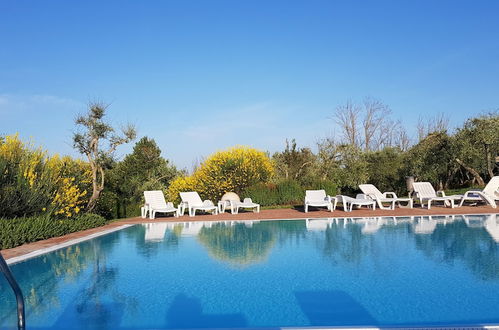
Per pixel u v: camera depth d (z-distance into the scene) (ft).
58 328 12.37
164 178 73.26
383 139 120.47
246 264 21.04
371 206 54.90
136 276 18.86
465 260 20.62
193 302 14.71
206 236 32.09
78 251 25.98
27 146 35.81
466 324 11.55
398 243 26.03
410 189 61.05
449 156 62.03
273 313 13.33
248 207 53.16
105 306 14.42
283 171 73.56
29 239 28.84
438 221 37.14
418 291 15.37
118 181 61.05
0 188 31.14
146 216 52.90
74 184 42.55
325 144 73.92
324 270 19.15
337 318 12.70
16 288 10.19
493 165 64.34
